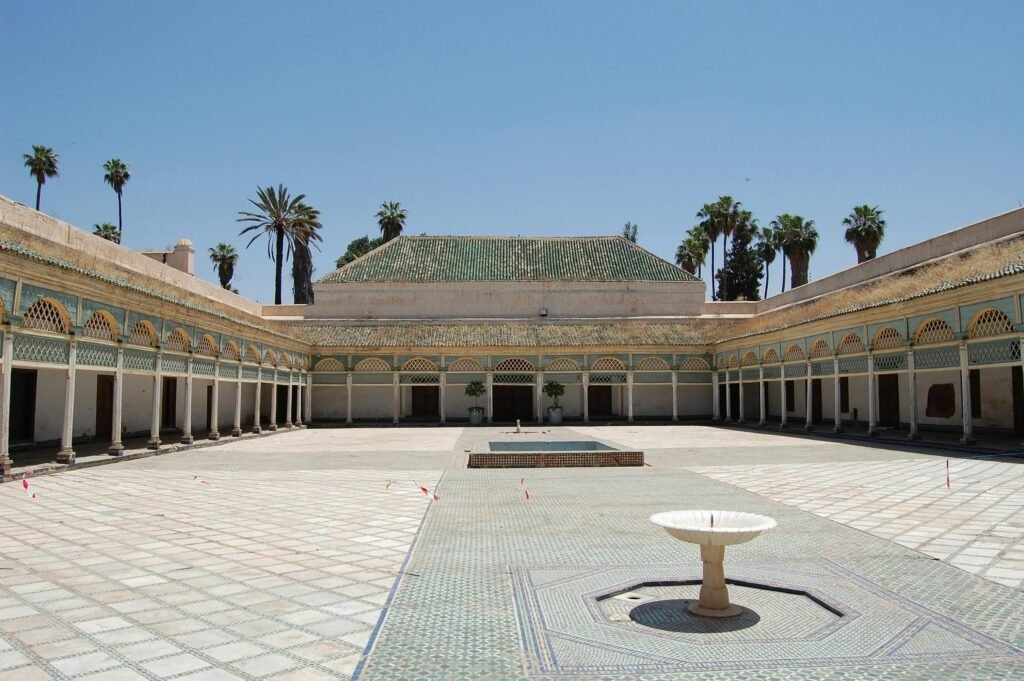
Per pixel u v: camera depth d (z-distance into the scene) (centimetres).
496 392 3538
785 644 435
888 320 1925
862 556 647
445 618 487
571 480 1237
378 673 390
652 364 3266
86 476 1309
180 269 2744
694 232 6019
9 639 444
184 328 1891
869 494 1006
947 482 1087
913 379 1842
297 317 3497
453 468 1445
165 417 2477
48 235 1741
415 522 845
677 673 390
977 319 1600
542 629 465
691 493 1058
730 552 668
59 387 1898
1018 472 1175
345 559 657
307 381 3194
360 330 3331
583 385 3219
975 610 490
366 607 512
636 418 3428
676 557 660
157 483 1215
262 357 2536
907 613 486
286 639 445
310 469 1436
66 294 1368
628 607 518
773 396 3359
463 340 3234
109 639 445
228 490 1129
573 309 3541
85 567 627
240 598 534
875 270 2473
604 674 389
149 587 563
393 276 3578
